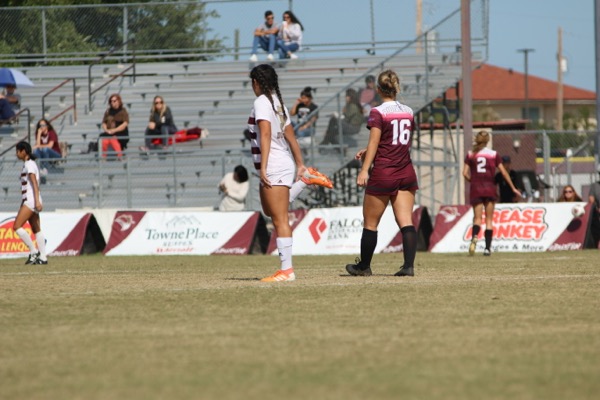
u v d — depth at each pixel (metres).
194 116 98.12
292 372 17.86
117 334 22.52
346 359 19.09
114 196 87.56
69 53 107.50
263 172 34.25
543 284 33.91
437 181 94.19
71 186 88.06
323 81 100.69
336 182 88.19
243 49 105.06
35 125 100.88
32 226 58.16
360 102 82.69
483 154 61.09
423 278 37.12
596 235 69.62
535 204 69.62
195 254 70.06
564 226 68.88
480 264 49.72
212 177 87.50
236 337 21.89
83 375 17.86
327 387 16.53
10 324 24.34
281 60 103.31
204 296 30.33
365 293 30.70
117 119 89.81
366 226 38.19
